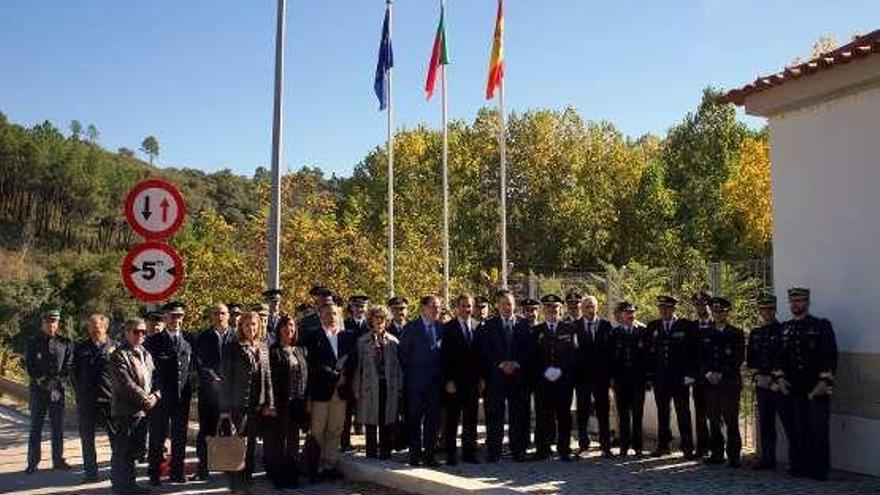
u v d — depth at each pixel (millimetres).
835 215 10016
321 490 9625
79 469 11195
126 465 9359
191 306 21594
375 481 9867
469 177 49000
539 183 49469
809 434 9570
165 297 9250
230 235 24156
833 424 9938
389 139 19359
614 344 11297
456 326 10711
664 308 11242
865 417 9594
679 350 10984
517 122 50625
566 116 51531
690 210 46344
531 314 11188
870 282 9578
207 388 10070
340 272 23047
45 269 82062
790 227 10641
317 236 23047
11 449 13320
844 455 9828
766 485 9148
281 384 9656
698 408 10906
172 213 9359
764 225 43125
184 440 10227
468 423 10781
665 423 11203
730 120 49781
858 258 9727
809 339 9555
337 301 12062
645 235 47688
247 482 9664
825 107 10164
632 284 16219
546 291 15062
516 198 50281
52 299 53250
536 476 9805
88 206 108375
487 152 50062
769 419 10125
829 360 9422
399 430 11773
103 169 117062
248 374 9078
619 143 52219
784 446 10586
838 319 9953
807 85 10211
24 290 54344
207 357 10125
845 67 9656
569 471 10133
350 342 10453
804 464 9578
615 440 12391
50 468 11305
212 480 10227
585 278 16781
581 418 11586
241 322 9219
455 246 45312
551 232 48219
